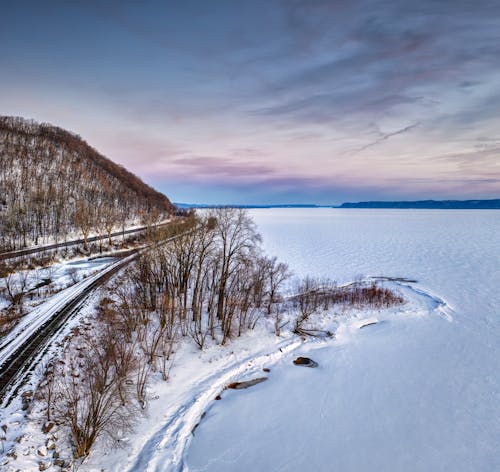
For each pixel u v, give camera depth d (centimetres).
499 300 4938
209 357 2797
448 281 5975
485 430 2238
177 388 2361
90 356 2395
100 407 1752
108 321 2955
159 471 1680
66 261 5003
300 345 3269
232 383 2584
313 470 1842
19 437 1598
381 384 2717
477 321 4119
